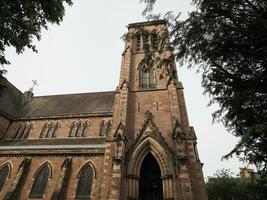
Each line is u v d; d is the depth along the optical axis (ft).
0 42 44.57
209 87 34.37
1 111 106.73
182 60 34.45
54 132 103.55
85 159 79.51
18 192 75.56
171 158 64.90
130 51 102.47
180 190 58.08
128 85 87.76
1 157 86.33
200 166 67.41
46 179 78.48
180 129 68.39
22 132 106.93
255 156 28.37
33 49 50.49
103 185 63.93
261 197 27.27
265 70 27.63
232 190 148.56
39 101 133.49
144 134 71.97
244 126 31.73
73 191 72.49
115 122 78.38
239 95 29.09
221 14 30.04
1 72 45.11
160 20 37.35
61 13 51.34
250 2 28.81
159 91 85.15
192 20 31.63
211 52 30.99
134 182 63.16
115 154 65.46
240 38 28.99
